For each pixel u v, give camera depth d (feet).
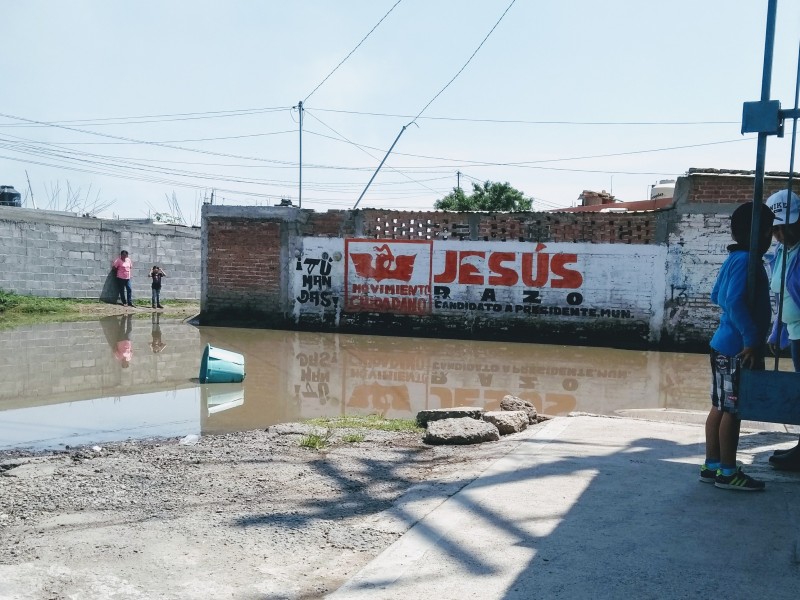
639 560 10.05
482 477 14.43
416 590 9.21
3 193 86.79
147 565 10.39
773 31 11.78
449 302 50.08
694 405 27.50
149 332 48.62
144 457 17.70
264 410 24.98
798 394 11.94
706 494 13.12
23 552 10.86
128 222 72.49
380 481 15.33
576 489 13.50
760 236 12.73
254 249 53.83
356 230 51.75
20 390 27.84
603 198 86.48
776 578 9.43
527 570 9.77
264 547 11.18
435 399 27.61
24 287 63.67
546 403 27.37
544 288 48.21
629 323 46.57
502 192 119.55
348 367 35.19
